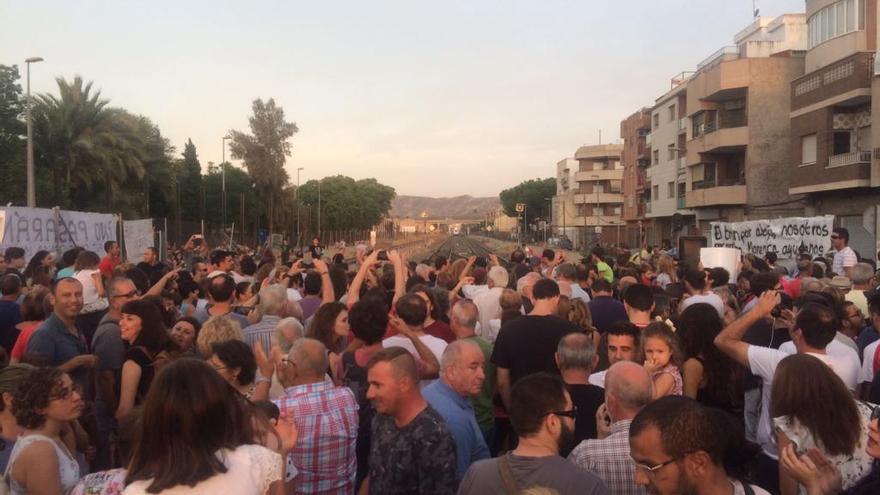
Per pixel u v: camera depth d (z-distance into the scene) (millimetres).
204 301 9773
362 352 5531
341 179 127312
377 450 3938
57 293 6176
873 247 27906
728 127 42219
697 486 2648
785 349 5160
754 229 19297
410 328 5988
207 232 67875
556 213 111938
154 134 57094
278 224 79688
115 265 11984
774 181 39531
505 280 9250
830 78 29734
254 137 76812
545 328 5930
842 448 3330
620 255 15898
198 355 6098
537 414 3318
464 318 6320
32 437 3811
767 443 4715
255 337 6664
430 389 4594
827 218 17188
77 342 6371
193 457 2676
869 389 5152
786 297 7605
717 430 2646
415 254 62188
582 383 4824
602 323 8133
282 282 10695
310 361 4551
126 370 5355
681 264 15172
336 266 10836
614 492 3705
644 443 2680
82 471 4777
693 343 5438
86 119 40812
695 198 43375
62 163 40594
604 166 95812
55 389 3840
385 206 164250
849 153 28797
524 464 3256
